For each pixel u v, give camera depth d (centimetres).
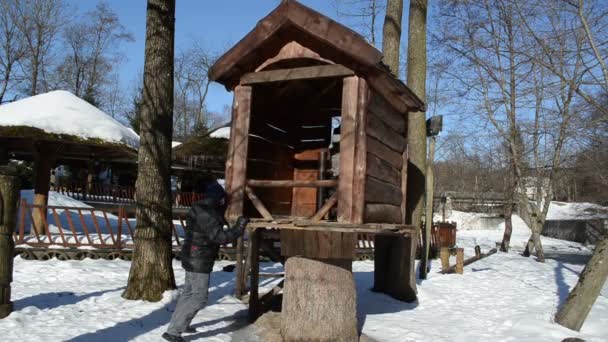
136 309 653
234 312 691
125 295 708
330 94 716
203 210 536
